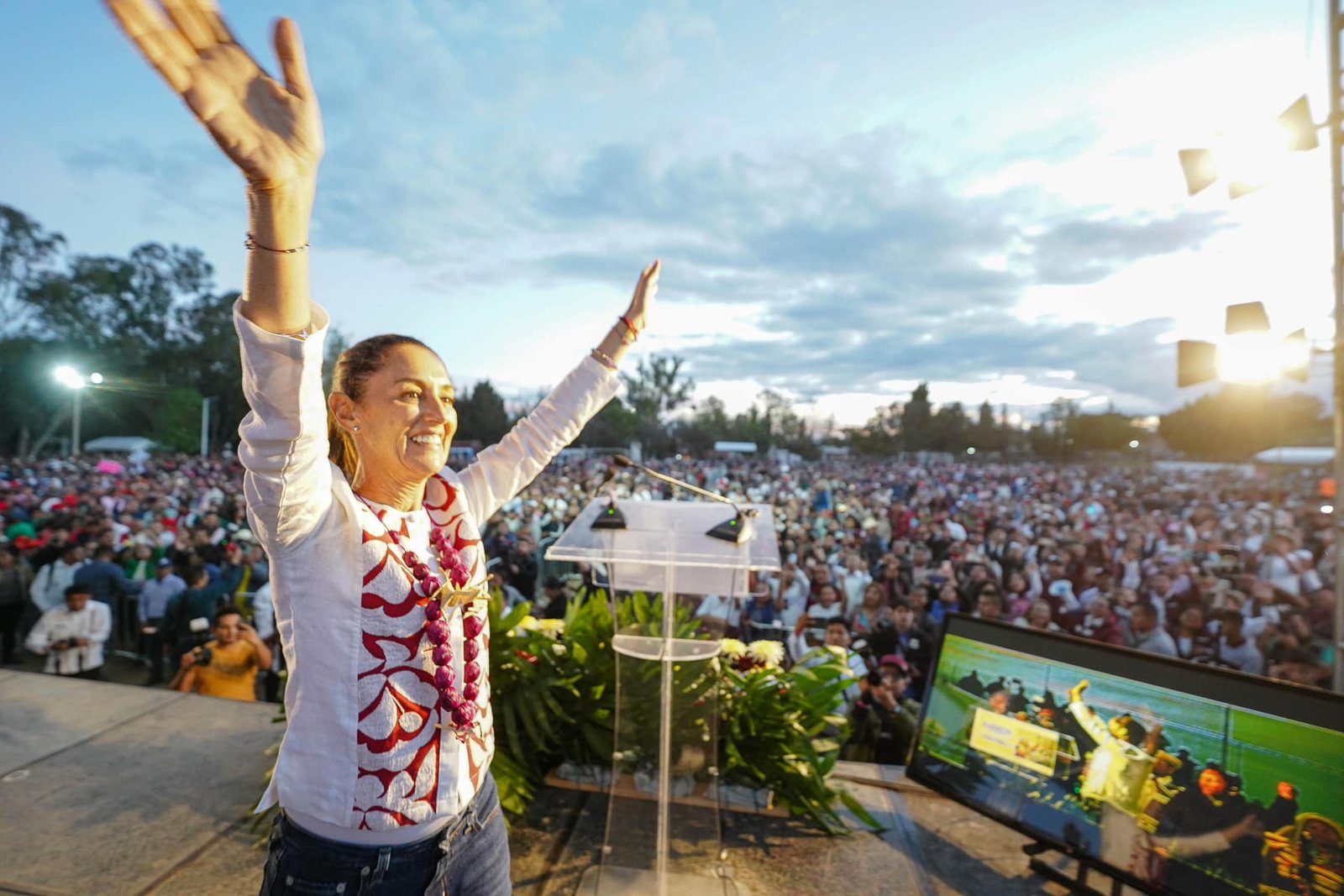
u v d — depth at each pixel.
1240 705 2.01
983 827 2.71
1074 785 2.31
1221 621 5.78
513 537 9.03
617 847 2.27
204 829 2.52
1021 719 2.50
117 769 2.92
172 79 0.68
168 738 3.21
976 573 7.29
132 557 7.47
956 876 2.40
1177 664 2.17
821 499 15.62
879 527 11.21
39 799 2.67
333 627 0.99
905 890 2.32
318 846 1.01
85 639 5.58
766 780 2.76
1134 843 2.12
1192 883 1.98
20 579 6.64
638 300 1.75
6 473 17.69
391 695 1.01
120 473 17.78
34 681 3.83
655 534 1.96
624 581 2.12
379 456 1.09
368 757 0.99
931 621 6.08
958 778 2.62
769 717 2.75
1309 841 1.80
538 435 1.60
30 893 2.16
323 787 0.99
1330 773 1.80
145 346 52.06
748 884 2.33
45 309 49.94
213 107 0.70
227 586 6.58
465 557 1.20
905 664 4.84
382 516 1.08
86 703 3.57
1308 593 6.52
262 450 0.88
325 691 0.99
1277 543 7.67
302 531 0.97
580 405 1.65
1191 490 15.51
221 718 3.44
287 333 0.84
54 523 8.48
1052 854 2.51
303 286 0.84
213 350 49.22
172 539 8.30
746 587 2.04
